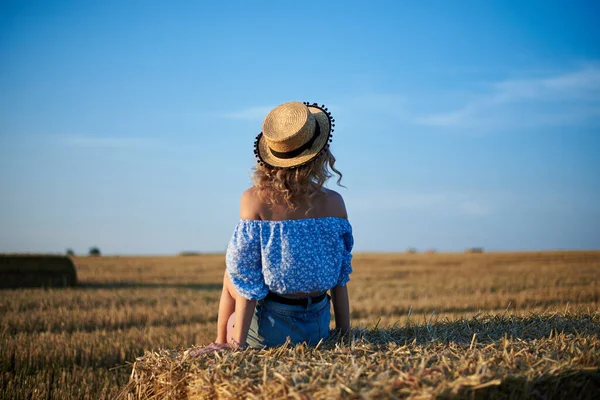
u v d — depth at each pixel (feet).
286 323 11.10
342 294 11.91
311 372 8.66
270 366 9.11
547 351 9.35
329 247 11.24
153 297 48.06
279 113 11.41
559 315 13.05
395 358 9.25
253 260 11.00
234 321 11.37
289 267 10.82
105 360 23.13
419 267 104.78
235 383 8.54
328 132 11.42
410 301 46.11
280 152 11.09
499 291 53.83
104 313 36.45
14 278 59.62
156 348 24.77
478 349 9.73
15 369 21.36
